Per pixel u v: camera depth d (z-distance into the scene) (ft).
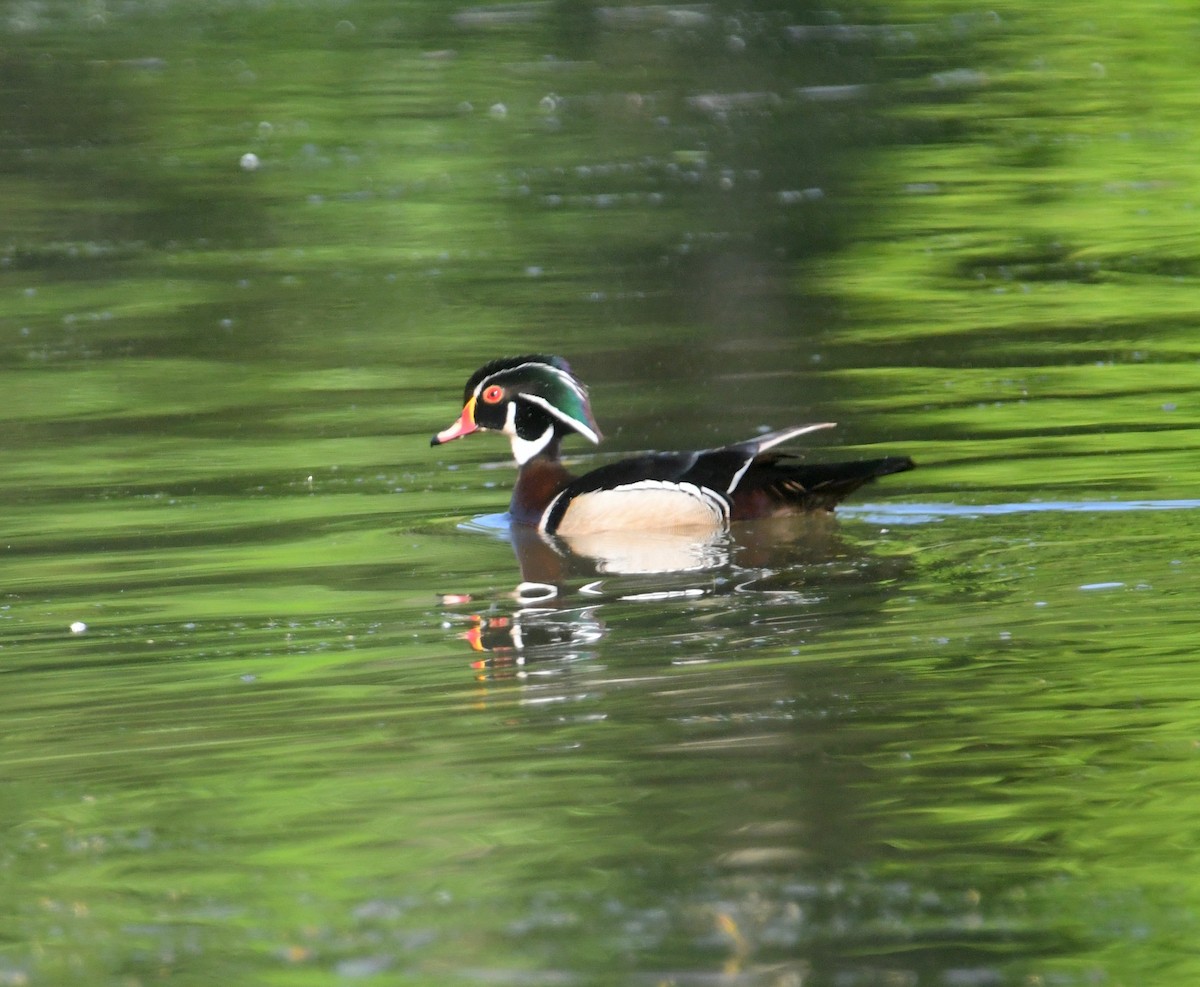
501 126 130.82
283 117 134.92
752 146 121.60
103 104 141.08
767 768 29.30
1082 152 114.62
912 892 24.63
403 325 80.02
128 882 26.03
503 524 50.55
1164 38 151.02
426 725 32.42
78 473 57.67
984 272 86.02
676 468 49.19
